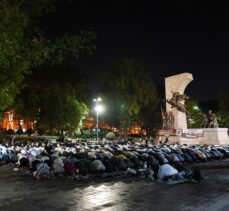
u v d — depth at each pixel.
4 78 15.41
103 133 70.69
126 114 58.25
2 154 23.19
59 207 10.78
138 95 59.12
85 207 10.80
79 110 54.25
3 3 12.55
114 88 58.34
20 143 33.66
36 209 10.52
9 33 12.51
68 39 13.34
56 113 51.16
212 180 16.48
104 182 15.81
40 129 55.03
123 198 12.16
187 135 42.47
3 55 12.41
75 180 16.33
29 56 13.39
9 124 66.62
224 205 11.09
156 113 62.34
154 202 11.52
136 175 17.78
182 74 44.69
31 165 18.28
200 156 24.20
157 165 16.69
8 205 11.04
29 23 13.83
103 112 60.41
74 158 18.00
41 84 65.69
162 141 43.59
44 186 14.62
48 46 13.30
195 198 12.19
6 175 17.97
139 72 60.19
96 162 17.17
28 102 52.22
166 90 47.12
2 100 15.92
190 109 71.19
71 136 59.97
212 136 41.03
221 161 25.30
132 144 33.31
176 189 13.95
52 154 19.88
